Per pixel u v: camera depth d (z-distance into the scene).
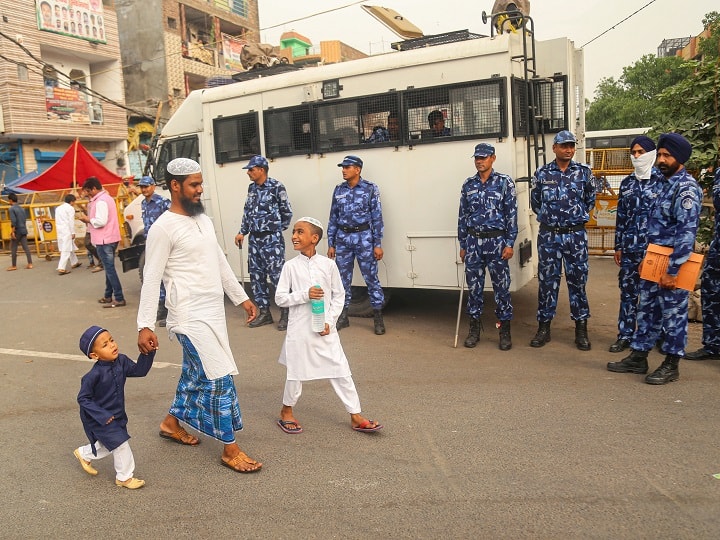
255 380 5.56
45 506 3.45
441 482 3.52
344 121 7.09
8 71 19.05
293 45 30.30
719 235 5.27
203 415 3.81
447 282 6.73
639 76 31.50
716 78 7.02
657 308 5.07
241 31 30.98
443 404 4.75
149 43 25.45
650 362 5.55
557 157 5.79
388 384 5.29
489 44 6.11
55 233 15.48
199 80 28.12
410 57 6.55
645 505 3.18
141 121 24.53
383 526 3.09
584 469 3.59
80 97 21.53
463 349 6.23
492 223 5.93
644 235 5.39
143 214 7.96
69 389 5.57
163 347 6.86
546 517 3.10
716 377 5.07
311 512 3.26
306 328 4.15
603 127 31.28
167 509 3.36
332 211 6.90
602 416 4.36
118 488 3.64
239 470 3.77
